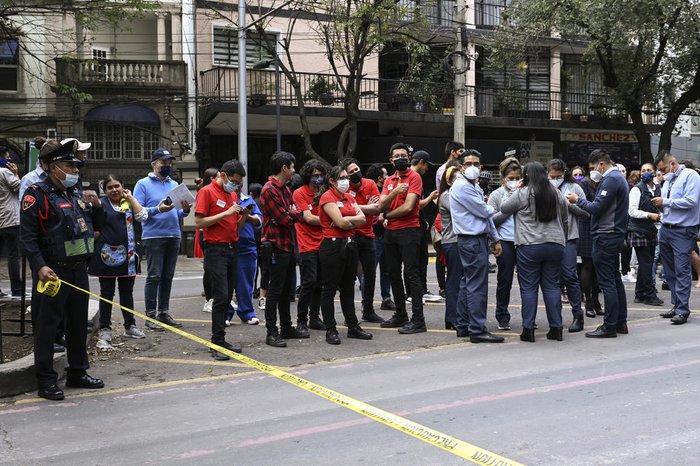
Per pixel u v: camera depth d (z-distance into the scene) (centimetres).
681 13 2222
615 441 492
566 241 882
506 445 485
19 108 2342
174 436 520
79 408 591
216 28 2403
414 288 877
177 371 712
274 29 2417
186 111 2412
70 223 623
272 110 2288
